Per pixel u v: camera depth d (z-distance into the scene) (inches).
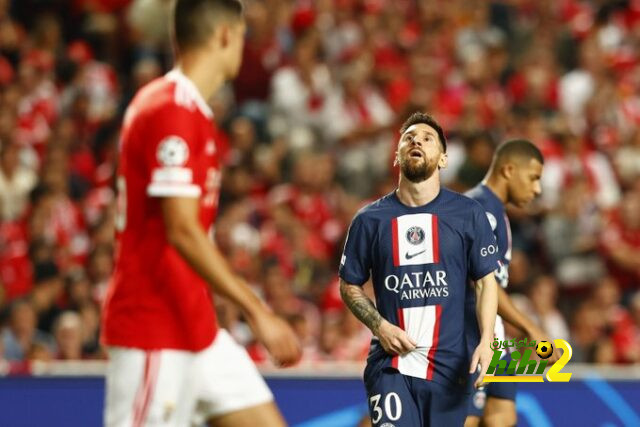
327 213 1486.2
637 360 1242.6
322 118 1694.1
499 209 706.2
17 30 1828.2
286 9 1892.2
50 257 1302.9
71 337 1115.9
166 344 468.8
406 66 1878.7
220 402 488.4
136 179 469.1
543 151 1595.7
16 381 898.1
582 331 1263.5
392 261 613.0
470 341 631.2
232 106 1752.0
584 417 901.8
